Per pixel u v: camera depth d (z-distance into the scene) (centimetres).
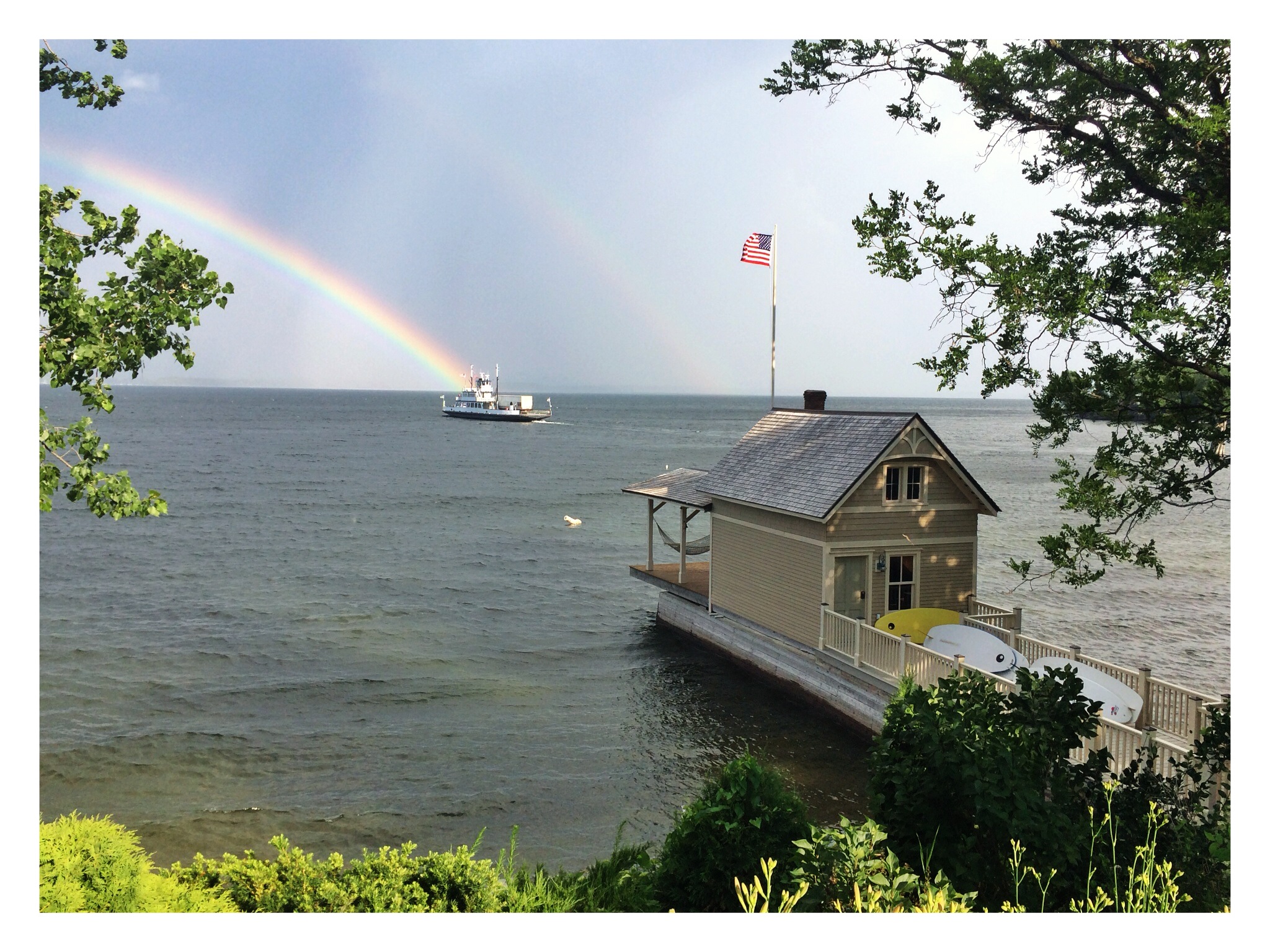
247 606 3566
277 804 1759
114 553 4797
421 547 5062
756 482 2512
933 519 2225
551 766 1947
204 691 2492
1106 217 1363
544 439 15712
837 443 2350
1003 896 721
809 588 2227
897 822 761
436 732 2167
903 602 2214
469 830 1648
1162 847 763
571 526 5962
